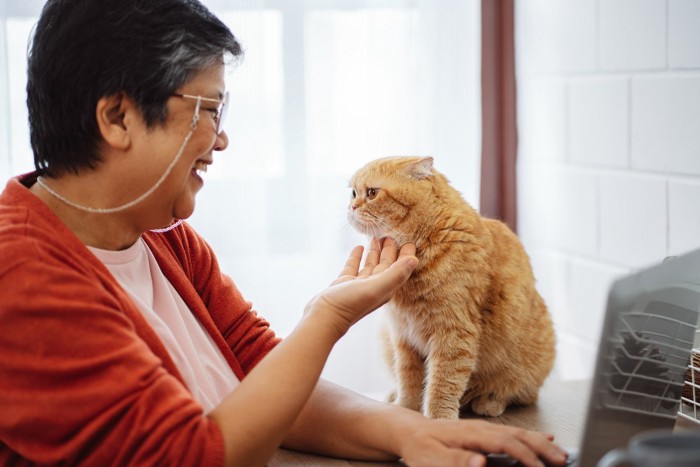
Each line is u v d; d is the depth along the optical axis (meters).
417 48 2.13
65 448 0.82
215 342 1.13
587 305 1.86
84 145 0.93
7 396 0.82
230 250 2.11
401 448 0.99
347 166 2.13
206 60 0.94
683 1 1.48
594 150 1.80
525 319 1.38
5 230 0.88
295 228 2.13
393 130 2.15
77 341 0.83
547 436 0.99
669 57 1.53
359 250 1.21
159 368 0.86
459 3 2.14
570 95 1.89
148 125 0.92
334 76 2.10
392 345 1.50
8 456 0.88
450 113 2.17
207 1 2.00
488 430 0.96
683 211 1.51
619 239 1.73
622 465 0.61
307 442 1.09
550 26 1.96
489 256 1.39
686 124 1.49
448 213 1.40
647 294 0.85
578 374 1.91
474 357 1.33
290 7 2.05
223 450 0.84
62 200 0.97
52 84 0.90
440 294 1.34
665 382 0.96
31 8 1.89
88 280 0.87
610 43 1.71
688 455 0.56
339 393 1.12
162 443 0.82
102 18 0.89
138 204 0.97
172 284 1.11
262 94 2.07
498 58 2.17
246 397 0.89
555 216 1.99
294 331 0.97
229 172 2.08
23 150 1.94
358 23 2.10
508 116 2.16
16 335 0.82
